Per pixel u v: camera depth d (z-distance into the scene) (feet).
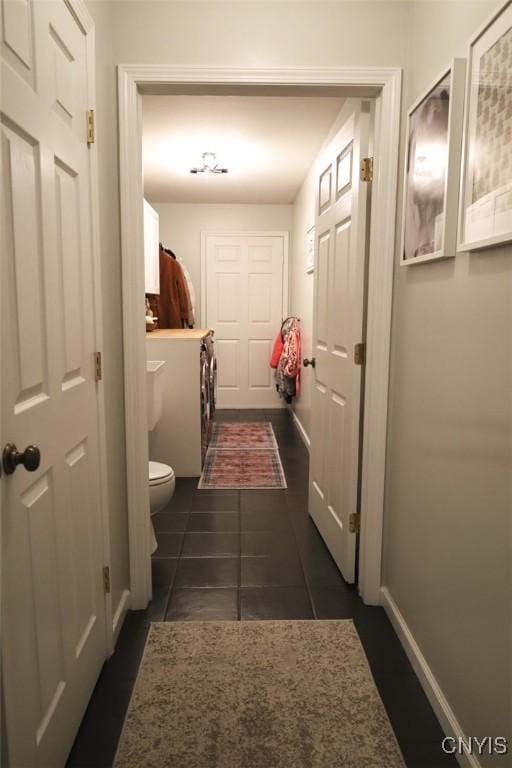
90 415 4.98
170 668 5.52
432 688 4.98
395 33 5.90
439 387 4.89
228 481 11.53
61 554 4.18
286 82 5.92
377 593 6.77
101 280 5.41
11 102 3.15
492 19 3.67
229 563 7.84
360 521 7.04
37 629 3.66
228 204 18.39
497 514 3.77
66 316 4.27
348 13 5.88
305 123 10.25
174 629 6.22
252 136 11.01
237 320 18.95
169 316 15.26
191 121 10.11
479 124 3.92
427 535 5.22
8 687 3.17
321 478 8.71
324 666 5.57
